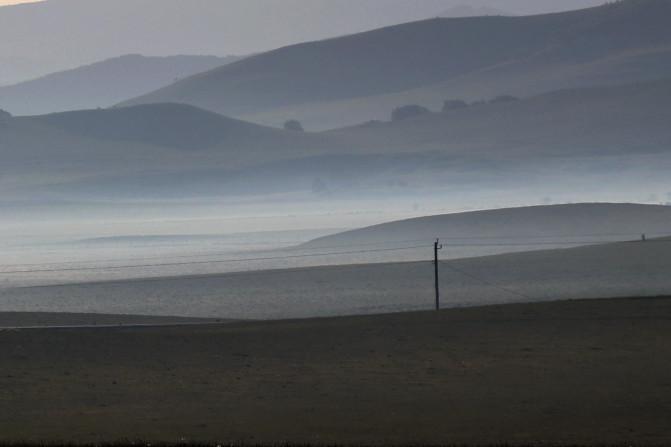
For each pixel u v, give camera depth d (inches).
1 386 2650.1
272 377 2763.3
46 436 2027.6
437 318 3823.8
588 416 2186.3
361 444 1903.3
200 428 2107.5
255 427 2113.7
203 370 2881.4
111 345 3312.0
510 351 3088.1
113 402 2447.1
